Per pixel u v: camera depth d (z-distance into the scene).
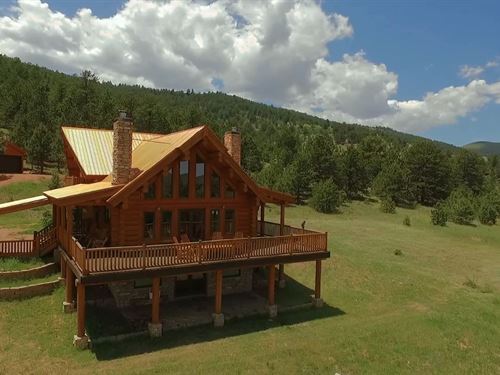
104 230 22.03
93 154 26.30
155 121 91.88
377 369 17.69
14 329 18.53
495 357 19.72
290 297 25.22
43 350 17.11
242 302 23.72
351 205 65.38
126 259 17.94
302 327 21.19
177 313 21.53
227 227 23.77
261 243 21.58
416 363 18.48
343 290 27.20
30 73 130.88
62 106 82.38
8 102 92.94
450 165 85.19
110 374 15.54
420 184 81.19
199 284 24.25
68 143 26.59
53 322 19.36
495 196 74.44
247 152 78.19
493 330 22.47
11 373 15.37
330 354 18.44
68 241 20.50
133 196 20.97
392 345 19.80
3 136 69.69
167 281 23.02
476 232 56.41
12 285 21.91
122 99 100.88
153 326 18.92
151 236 21.64
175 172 21.92
